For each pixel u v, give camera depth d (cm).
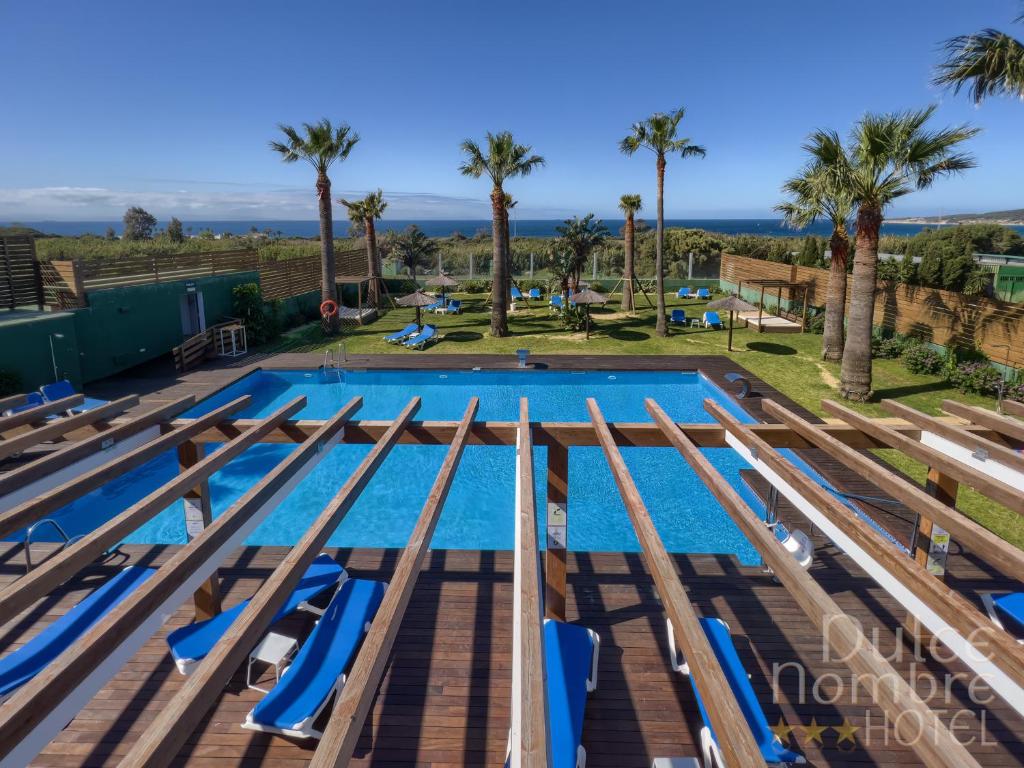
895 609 675
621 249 4872
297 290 3038
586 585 735
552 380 1958
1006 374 1730
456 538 1049
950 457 539
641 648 619
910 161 1495
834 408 627
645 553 345
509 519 1115
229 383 1809
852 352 1631
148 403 1581
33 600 303
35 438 555
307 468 535
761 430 596
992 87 1183
